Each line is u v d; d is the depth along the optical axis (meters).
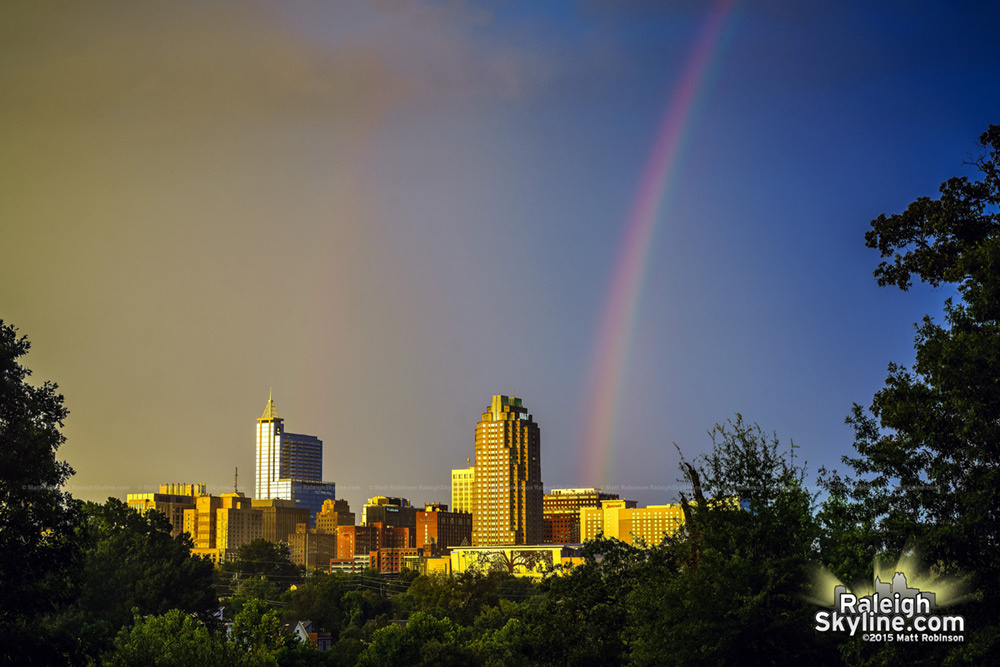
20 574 62.78
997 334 51.59
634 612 61.97
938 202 73.00
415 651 149.38
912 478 53.78
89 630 69.62
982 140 69.94
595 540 81.81
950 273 67.75
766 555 58.50
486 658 159.88
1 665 62.06
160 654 108.75
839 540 58.09
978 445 50.94
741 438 62.28
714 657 56.19
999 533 50.06
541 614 81.75
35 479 64.50
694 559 62.97
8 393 66.25
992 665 48.06
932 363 53.50
